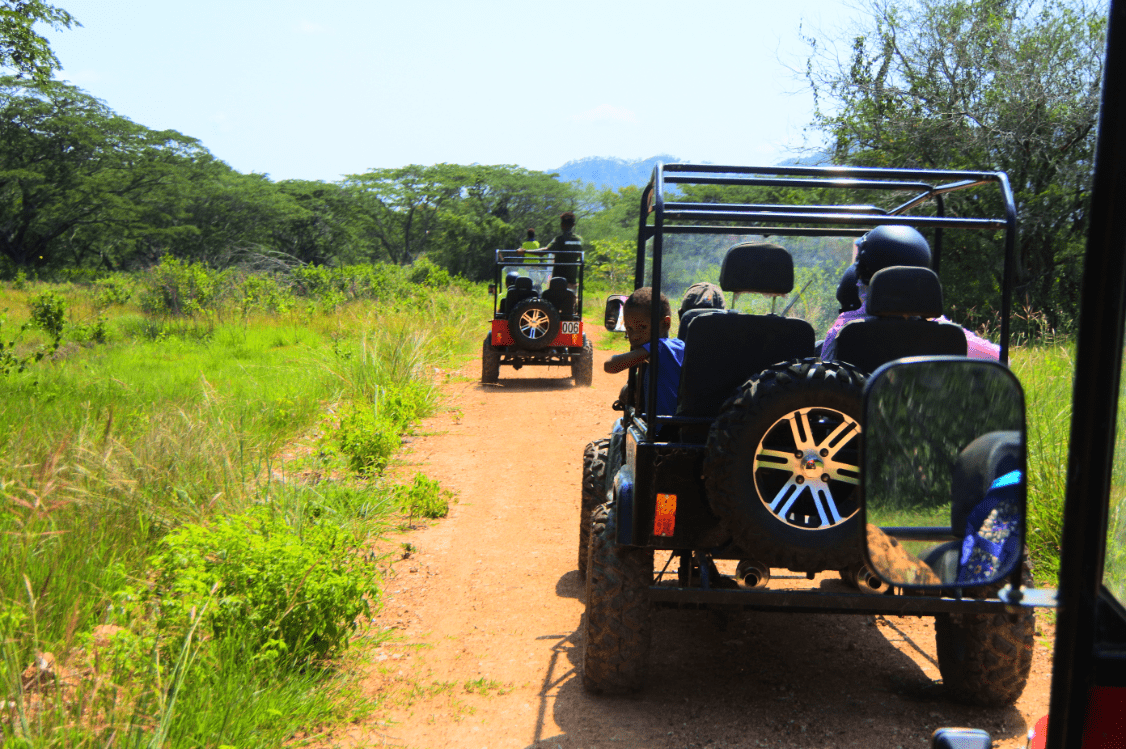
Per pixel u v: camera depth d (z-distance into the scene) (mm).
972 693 3555
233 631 3799
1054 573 4945
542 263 13789
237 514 5191
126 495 5160
